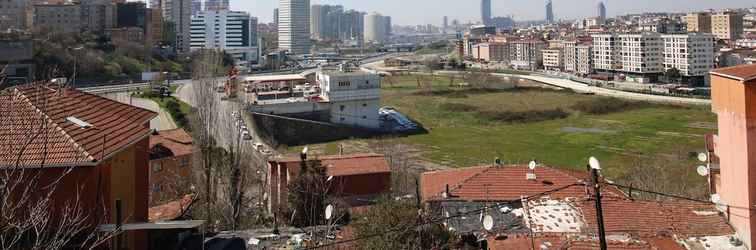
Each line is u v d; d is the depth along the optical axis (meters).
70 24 198.75
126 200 27.17
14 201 20.41
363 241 24.88
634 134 111.81
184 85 149.25
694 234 25.20
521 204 29.05
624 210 27.69
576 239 24.67
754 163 23.14
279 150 90.69
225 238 31.52
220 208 40.88
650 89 180.38
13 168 15.70
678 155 84.88
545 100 155.88
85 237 21.84
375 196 44.34
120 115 29.91
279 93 124.25
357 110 116.19
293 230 32.84
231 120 61.19
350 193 43.75
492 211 28.47
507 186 31.70
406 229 24.02
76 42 160.75
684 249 23.97
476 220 27.88
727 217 26.08
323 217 35.41
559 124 126.19
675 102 150.62
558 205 28.41
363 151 95.81
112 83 145.50
